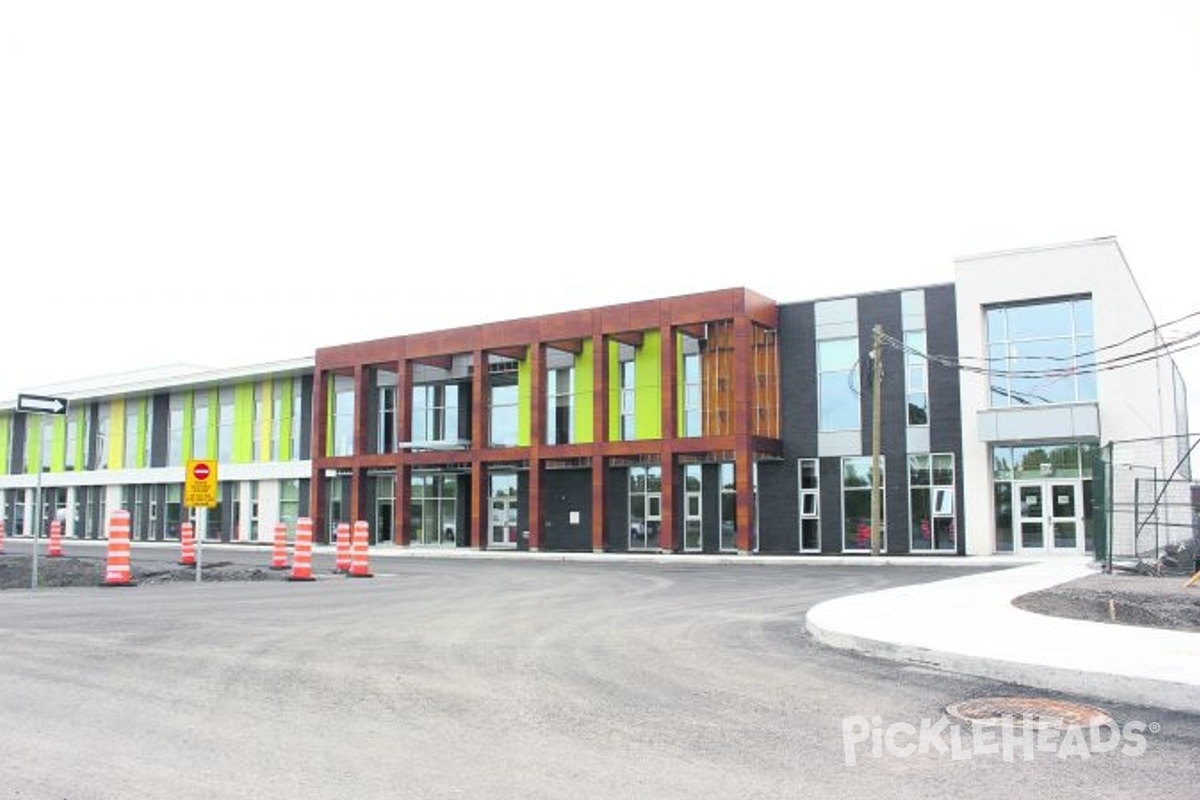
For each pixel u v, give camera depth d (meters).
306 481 47.62
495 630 12.42
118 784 5.76
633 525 37.84
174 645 11.01
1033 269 30.66
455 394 43.25
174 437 53.75
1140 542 26.64
